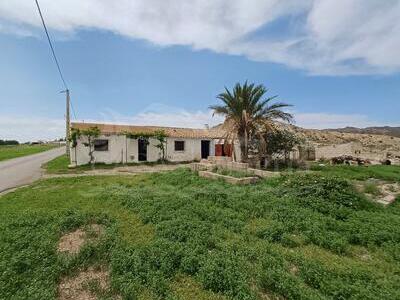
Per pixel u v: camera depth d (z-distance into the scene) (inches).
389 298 166.4
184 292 178.9
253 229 278.1
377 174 677.9
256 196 385.1
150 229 281.1
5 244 241.3
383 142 2080.5
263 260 209.3
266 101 821.9
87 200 406.3
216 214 317.4
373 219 305.4
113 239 253.0
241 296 169.2
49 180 612.7
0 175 733.3
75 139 929.5
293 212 318.0
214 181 513.0
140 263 207.0
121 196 411.2
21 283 189.5
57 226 284.8
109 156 982.4
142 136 1027.9
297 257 216.2
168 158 1093.1
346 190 379.2
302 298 167.0
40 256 222.7
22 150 2142.0
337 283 181.6
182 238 251.9
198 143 1171.3
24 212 334.6
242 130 828.6
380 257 229.8
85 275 206.4
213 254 218.1
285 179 469.7
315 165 858.1
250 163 802.2
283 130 875.4
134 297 173.3
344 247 239.9
